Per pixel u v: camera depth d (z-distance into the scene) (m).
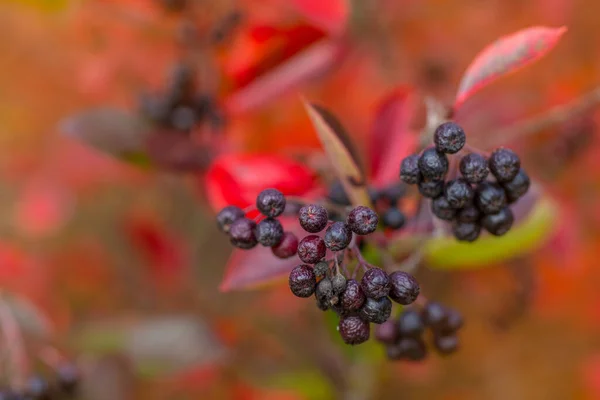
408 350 0.50
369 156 0.53
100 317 0.78
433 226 0.51
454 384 0.82
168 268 0.78
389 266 0.50
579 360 0.83
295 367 0.65
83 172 0.84
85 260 0.83
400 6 0.70
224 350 0.65
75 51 0.76
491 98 0.60
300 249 0.45
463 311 0.70
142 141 0.57
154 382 0.76
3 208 0.91
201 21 0.59
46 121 0.87
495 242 0.51
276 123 0.60
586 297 0.75
